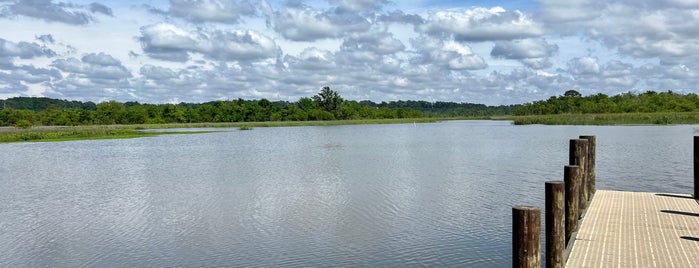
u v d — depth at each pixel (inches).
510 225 578.6
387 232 561.6
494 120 6097.4
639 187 810.8
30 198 818.8
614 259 382.0
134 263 481.1
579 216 526.0
